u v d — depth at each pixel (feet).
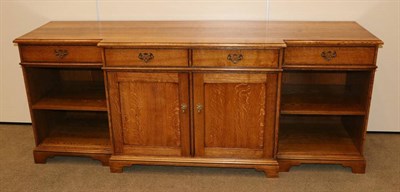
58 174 7.98
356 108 7.61
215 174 7.93
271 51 6.82
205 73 7.07
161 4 8.69
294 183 7.62
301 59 7.06
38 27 8.77
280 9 8.55
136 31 7.71
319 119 9.14
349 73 8.43
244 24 8.23
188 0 8.61
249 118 7.40
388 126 9.37
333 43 6.85
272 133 7.47
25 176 7.92
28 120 10.07
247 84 7.13
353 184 7.57
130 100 7.44
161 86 7.27
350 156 7.83
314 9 8.52
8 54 9.41
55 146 8.22
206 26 8.07
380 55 8.76
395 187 7.47
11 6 8.97
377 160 8.31
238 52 6.86
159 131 7.64
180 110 7.41
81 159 8.50
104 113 9.39
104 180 7.77
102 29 7.95
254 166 7.70
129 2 8.73
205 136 7.59
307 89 8.57
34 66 7.48
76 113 9.45
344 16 8.54
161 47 6.87
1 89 9.77
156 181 7.73
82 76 9.16
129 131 7.70
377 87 9.04
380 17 8.48
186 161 7.77
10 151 8.84
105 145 8.17
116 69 7.15
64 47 7.28
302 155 7.84
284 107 7.70
